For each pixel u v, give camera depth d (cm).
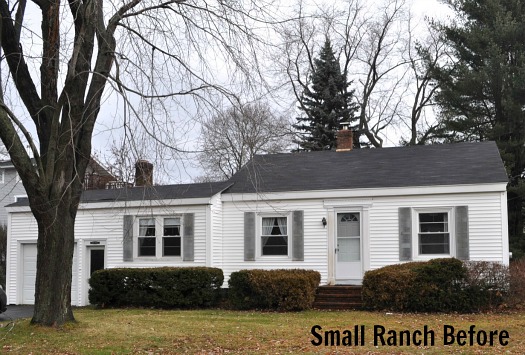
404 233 2048
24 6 1354
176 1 1299
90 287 2262
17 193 3959
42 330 1278
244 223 2231
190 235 2192
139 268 2097
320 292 1984
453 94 3266
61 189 1285
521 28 3042
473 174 2044
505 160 2966
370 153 2447
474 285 1752
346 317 1656
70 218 1342
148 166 1244
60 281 1332
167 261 2217
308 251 2153
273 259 2191
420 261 1953
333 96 3978
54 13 1232
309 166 2398
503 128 3014
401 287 1784
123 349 1150
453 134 3444
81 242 2344
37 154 1241
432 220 2039
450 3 3441
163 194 2238
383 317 1653
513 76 2945
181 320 1550
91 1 1243
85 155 1337
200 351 1149
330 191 2138
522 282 1756
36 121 1353
